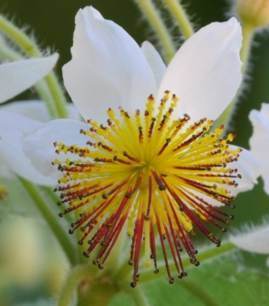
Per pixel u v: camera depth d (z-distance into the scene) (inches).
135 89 6.4
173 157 6.4
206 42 6.4
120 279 6.8
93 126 6.3
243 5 7.4
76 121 6.4
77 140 6.3
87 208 6.4
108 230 6.3
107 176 6.3
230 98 6.5
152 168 6.4
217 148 6.4
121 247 6.8
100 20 6.4
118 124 6.4
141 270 6.8
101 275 6.8
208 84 6.4
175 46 7.4
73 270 6.7
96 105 6.4
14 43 7.5
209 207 6.4
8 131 6.6
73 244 6.8
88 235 6.7
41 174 6.4
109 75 6.4
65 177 6.3
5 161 6.5
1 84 6.5
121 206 6.3
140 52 6.5
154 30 7.3
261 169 6.6
